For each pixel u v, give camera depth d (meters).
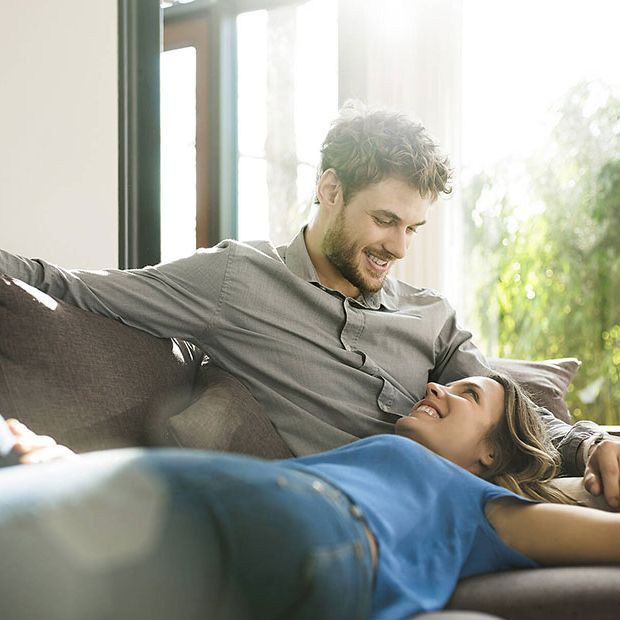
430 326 2.04
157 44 2.69
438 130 3.60
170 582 0.87
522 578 1.19
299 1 3.84
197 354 1.92
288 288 1.92
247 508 0.95
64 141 2.34
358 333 1.94
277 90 3.90
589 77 3.53
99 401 1.60
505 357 3.63
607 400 3.45
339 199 1.92
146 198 2.68
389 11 3.63
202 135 3.98
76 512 0.86
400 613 1.07
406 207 1.88
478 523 1.34
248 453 1.70
